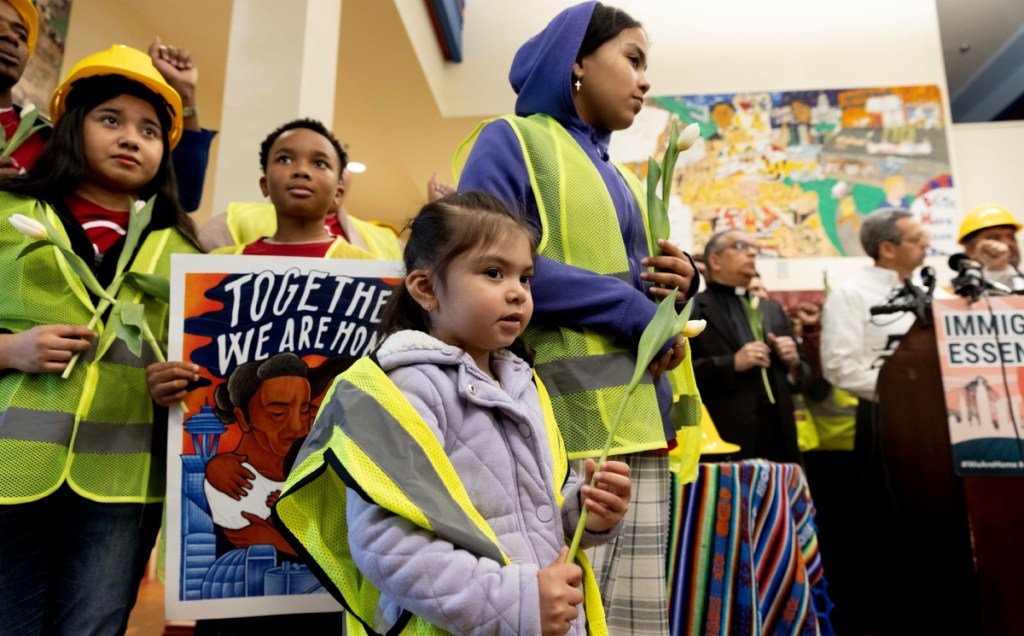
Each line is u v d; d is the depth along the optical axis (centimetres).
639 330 95
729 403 236
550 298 95
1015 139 398
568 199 101
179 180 163
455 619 61
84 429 106
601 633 74
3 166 124
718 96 398
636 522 97
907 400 211
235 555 105
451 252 78
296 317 113
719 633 145
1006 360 192
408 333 78
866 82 392
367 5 321
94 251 115
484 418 75
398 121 425
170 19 370
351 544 66
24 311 107
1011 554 182
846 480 263
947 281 358
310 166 148
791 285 368
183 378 108
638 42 117
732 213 382
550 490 76
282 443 109
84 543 105
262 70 230
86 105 120
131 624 212
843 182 378
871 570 229
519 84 124
